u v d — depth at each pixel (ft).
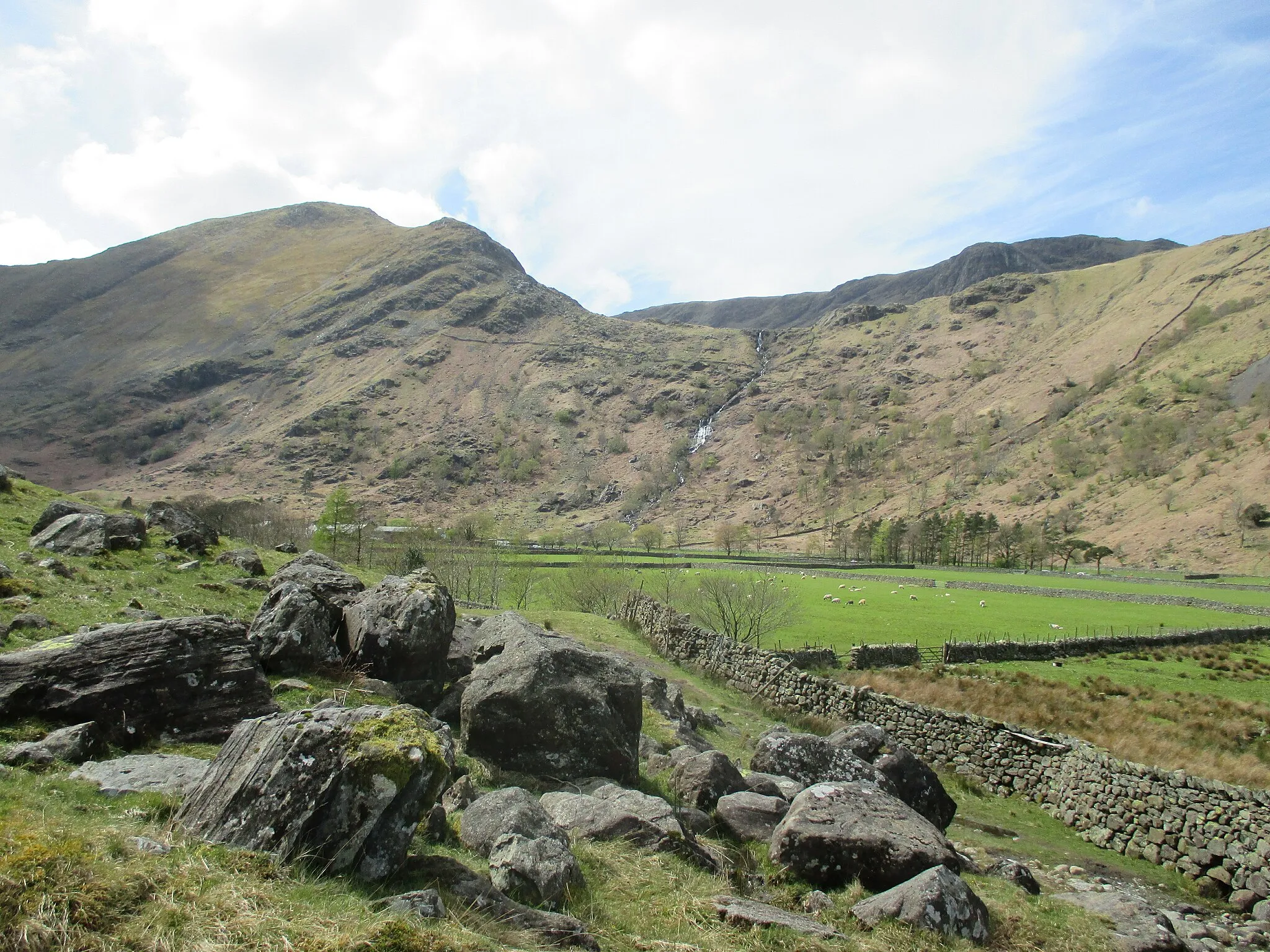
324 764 20.66
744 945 23.15
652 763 43.70
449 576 196.03
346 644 44.06
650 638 123.95
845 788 35.17
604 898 24.61
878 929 26.35
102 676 29.14
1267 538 406.41
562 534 572.10
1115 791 62.28
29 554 53.36
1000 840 59.67
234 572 67.56
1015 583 316.81
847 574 350.43
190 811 21.33
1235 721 100.63
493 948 18.47
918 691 107.65
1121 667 145.48
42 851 16.81
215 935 16.14
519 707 37.09
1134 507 526.16
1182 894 52.31
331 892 18.85
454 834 27.02
